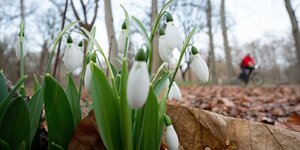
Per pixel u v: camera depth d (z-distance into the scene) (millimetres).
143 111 157
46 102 155
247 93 1278
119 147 155
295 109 615
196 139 216
